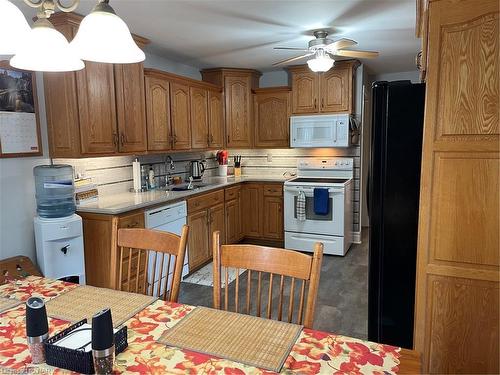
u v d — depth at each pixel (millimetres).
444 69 1546
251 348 1114
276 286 3439
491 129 1513
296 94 4672
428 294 1690
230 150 5434
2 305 1403
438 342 1702
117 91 3053
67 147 2762
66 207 2787
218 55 4043
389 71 5262
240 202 4812
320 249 1297
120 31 1211
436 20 1532
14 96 2572
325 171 4965
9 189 2602
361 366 1022
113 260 1691
